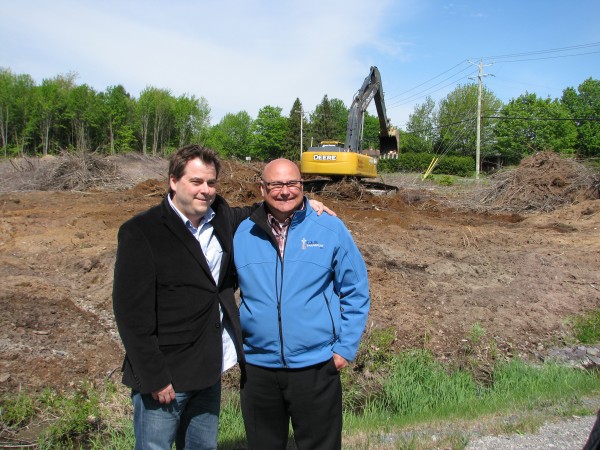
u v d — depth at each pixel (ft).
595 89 235.20
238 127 325.83
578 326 27.20
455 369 22.70
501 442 14.10
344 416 17.40
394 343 23.82
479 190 68.13
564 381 20.21
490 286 31.53
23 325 21.63
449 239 41.34
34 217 43.68
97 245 35.22
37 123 224.53
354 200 60.18
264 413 10.80
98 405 16.94
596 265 35.29
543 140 217.56
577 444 13.82
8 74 228.84
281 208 10.49
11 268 29.76
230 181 61.31
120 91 246.06
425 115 272.51
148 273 9.32
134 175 81.35
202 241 10.00
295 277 10.36
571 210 54.75
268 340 10.37
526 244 40.88
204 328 9.81
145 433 9.59
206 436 10.19
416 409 18.63
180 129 261.85
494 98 256.11
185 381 9.53
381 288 29.07
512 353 24.36
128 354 9.32
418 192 71.05
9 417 15.97
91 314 23.90
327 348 10.61
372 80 68.18
